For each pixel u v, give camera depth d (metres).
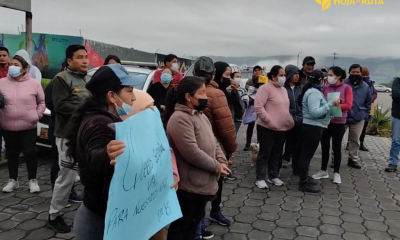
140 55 14.37
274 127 5.00
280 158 5.59
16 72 4.43
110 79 1.90
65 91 3.42
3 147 6.02
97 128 1.82
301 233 3.81
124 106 1.95
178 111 2.71
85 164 1.91
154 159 2.02
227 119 3.56
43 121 5.62
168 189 2.21
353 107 6.38
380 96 42.62
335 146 5.52
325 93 5.55
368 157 7.64
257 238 3.66
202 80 2.72
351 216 4.32
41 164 5.96
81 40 11.28
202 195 2.72
